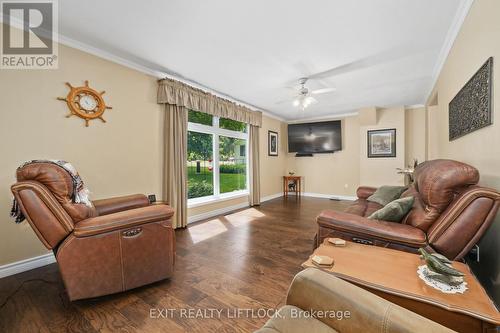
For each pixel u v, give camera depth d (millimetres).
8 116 1948
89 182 2447
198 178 3947
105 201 2166
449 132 2473
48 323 1391
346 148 5816
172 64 2865
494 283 1423
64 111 2262
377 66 2904
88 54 2418
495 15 1399
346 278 1062
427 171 1626
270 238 2891
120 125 2709
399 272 1099
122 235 1609
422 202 1640
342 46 2406
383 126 5125
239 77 3279
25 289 1759
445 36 2227
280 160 6391
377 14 1880
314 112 5668
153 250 1740
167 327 1358
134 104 2846
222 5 1762
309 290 894
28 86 2051
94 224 1503
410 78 3328
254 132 5047
